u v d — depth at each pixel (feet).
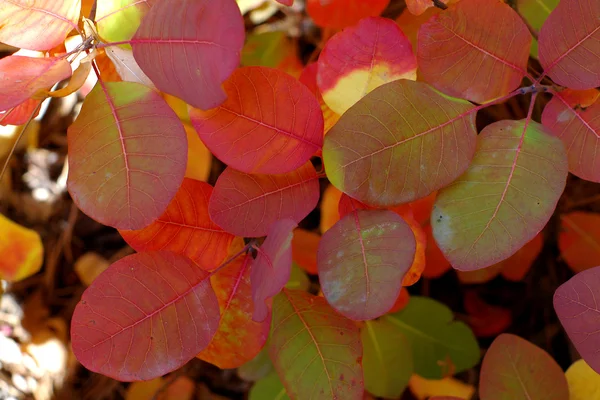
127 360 1.21
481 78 1.26
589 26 1.23
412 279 1.31
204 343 1.24
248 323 1.29
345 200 1.29
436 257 1.72
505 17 1.23
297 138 1.24
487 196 1.22
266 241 1.22
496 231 1.21
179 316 1.24
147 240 1.29
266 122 1.22
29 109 1.30
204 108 1.14
